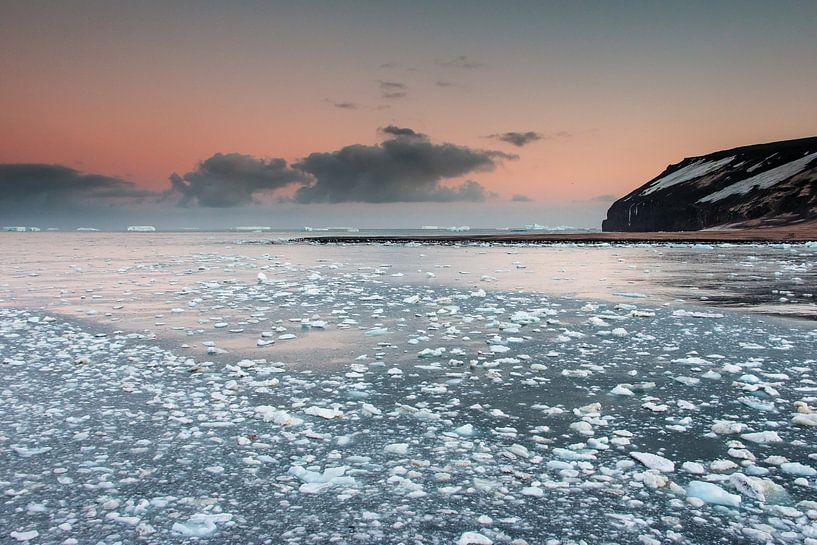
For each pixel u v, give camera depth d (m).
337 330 10.48
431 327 10.66
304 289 17.23
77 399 6.27
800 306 12.88
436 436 5.10
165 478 4.22
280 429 5.30
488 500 3.84
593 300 14.15
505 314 12.09
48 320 11.62
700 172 138.25
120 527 3.49
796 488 3.99
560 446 4.83
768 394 6.18
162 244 65.00
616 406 5.92
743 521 3.53
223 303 14.24
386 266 27.08
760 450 4.70
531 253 39.47
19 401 6.20
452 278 20.47
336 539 3.33
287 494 3.96
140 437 5.10
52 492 3.99
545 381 6.91
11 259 35.09
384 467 4.42
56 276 22.42
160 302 14.45
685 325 10.53
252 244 62.12
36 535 3.37
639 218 141.50
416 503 3.80
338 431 5.25
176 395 6.40
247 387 6.71
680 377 6.84
